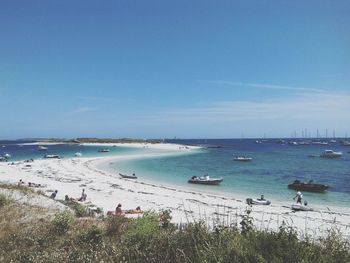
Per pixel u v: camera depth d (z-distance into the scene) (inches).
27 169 2728.8
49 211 679.1
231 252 221.6
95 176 2397.9
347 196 1763.0
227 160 3927.2
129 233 321.1
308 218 1123.3
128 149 6166.3
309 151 5979.3
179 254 255.0
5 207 659.4
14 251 371.2
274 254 211.0
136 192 1718.8
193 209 1253.1
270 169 3016.7
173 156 4542.3
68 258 320.2
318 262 204.7
